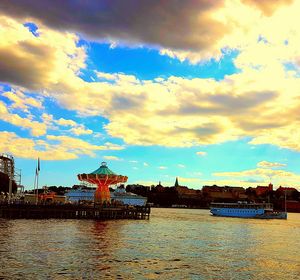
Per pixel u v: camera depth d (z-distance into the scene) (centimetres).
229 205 17050
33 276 3269
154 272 3634
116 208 10856
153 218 13212
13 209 9450
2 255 4094
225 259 4519
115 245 5256
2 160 10994
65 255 4250
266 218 16088
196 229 8981
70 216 10138
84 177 11094
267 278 3584
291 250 5566
